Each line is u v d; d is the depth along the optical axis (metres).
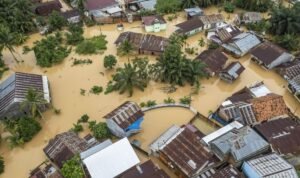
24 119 46.09
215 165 39.50
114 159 39.03
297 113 49.81
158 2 76.88
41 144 45.69
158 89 54.12
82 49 63.47
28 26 68.69
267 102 46.44
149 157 43.03
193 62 53.94
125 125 43.66
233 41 61.69
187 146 40.59
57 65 60.66
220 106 47.44
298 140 42.00
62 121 48.75
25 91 49.25
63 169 38.47
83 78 57.12
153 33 69.25
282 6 70.69
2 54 63.78
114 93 53.47
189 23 68.25
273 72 58.19
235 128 42.97
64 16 72.12
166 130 45.31
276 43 63.91
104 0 75.62
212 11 77.50
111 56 58.03
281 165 37.59
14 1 68.56
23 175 41.72
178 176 40.56
